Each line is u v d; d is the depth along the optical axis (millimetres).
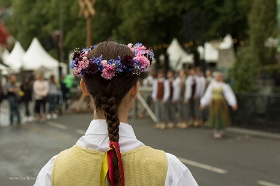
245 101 12781
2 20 55969
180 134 12102
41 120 15773
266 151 9516
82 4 17094
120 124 1445
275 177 7160
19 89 15805
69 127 13680
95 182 1382
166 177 1390
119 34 27188
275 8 15281
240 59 13797
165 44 27125
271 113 12031
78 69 1440
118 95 1438
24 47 39219
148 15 24078
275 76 16172
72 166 1405
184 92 13688
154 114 15500
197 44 25266
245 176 7203
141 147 1444
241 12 22766
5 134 12219
